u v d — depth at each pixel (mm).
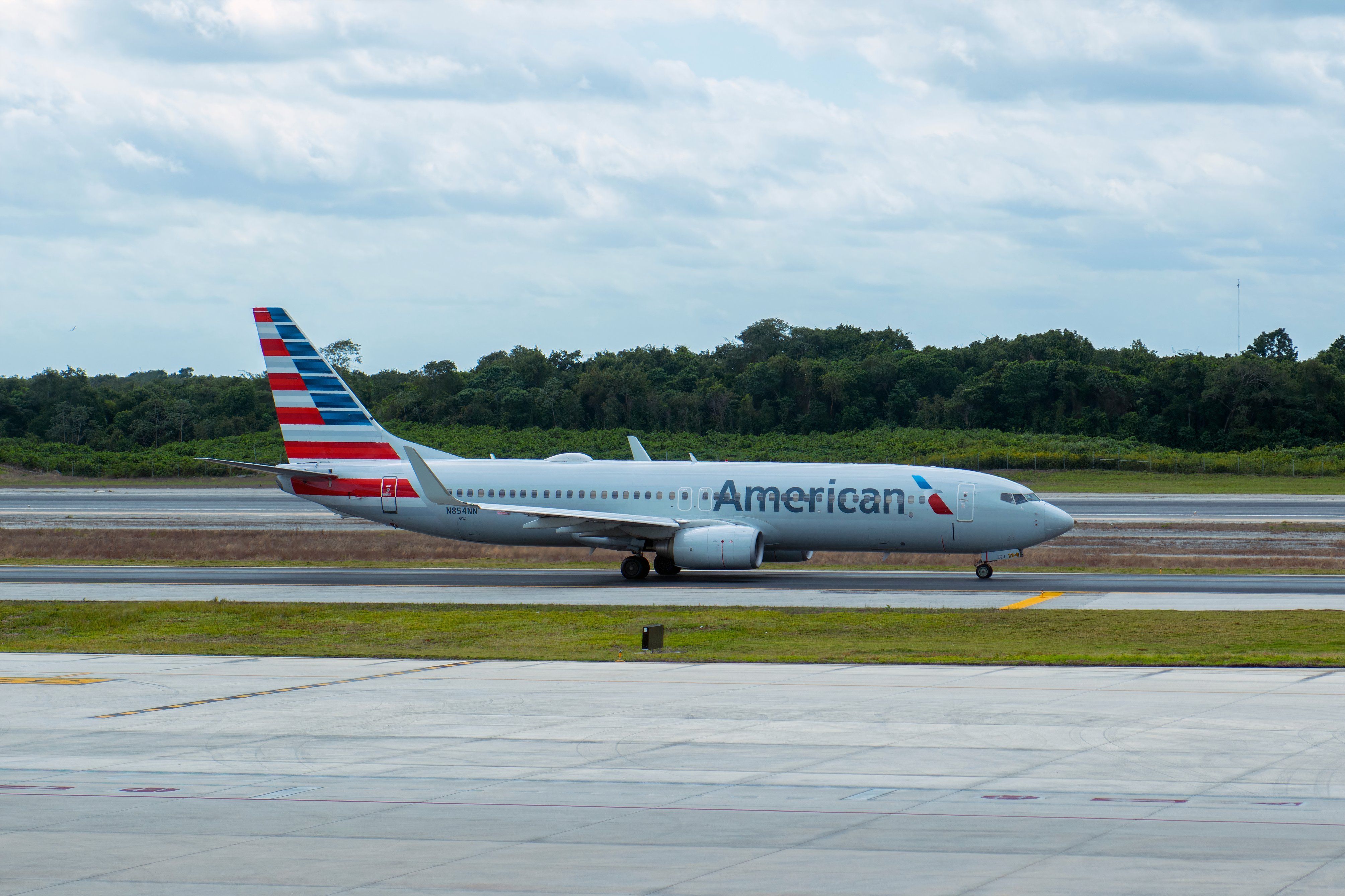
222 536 127625
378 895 22578
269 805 29156
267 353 102688
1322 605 74688
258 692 44531
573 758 33906
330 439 103000
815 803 29125
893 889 22688
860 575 96625
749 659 52438
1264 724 38094
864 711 40625
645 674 48562
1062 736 36375
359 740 36344
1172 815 27859
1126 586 87250
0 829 27062
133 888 22984
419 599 80000
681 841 25953
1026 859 24531
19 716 40062
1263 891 22406
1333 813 27969
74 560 107875
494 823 27422
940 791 30219
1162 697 42844
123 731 37688
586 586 88250
